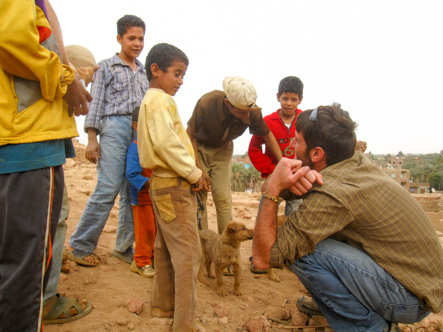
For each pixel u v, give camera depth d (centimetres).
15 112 194
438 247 241
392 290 240
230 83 352
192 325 261
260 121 399
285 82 440
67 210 276
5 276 193
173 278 289
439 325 298
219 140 396
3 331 190
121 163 370
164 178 262
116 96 374
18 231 193
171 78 280
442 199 2216
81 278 333
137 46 386
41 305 201
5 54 181
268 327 285
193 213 269
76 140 1667
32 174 198
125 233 397
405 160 11731
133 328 266
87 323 265
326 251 252
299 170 245
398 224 236
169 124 254
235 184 4350
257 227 258
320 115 256
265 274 427
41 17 201
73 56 267
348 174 246
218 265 352
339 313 256
